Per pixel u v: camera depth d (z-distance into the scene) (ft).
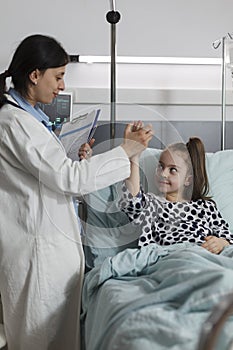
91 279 7.00
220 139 10.58
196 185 8.55
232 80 10.10
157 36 10.48
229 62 9.89
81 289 7.13
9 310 7.12
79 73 10.40
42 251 6.93
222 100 10.24
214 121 10.58
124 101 10.35
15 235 7.00
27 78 7.11
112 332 5.48
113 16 9.33
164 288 5.90
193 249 6.90
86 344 6.56
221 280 5.27
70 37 10.33
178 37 10.52
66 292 7.07
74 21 10.32
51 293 6.98
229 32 10.57
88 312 6.80
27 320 6.95
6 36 10.17
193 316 5.05
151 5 10.44
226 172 9.21
